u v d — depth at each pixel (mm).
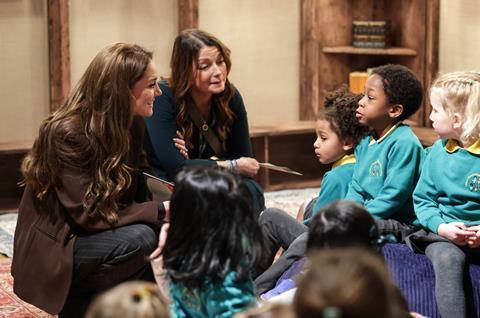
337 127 4031
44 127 3506
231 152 4645
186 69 4348
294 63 7523
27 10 6434
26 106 6535
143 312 1595
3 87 6441
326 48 7363
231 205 2477
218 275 2445
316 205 4012
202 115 4500
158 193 4215
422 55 7082
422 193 3461
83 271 3471
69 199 3439
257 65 7363
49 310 3475
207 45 4336
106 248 3439
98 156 3461
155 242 3529
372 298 1454
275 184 7211
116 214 3490
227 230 2465
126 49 3572
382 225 3508
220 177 2506
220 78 4352
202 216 2463
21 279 3549
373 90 3719
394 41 7387
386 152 3648
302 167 7414
